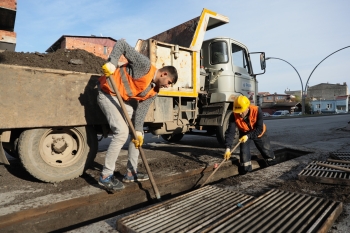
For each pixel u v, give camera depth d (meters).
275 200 2.55
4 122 2.65
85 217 2.71
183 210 2.39
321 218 2.11
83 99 3.21
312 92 80.81
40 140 3.06
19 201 2.58
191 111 5.27
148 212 2.33
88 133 3.41
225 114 5.53
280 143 6.48
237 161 4.57
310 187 3.03
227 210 2.36
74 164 3.33
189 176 3.75
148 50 4.36
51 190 2.92
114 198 2.93
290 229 1.97
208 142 7.00
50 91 2.95
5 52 3.92
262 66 6.69
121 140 2.86
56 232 2.51
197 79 5.23
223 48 6.02
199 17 5.37
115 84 2.68
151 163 4.21
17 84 2.73
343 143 6.34
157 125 4.77
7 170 3.78
